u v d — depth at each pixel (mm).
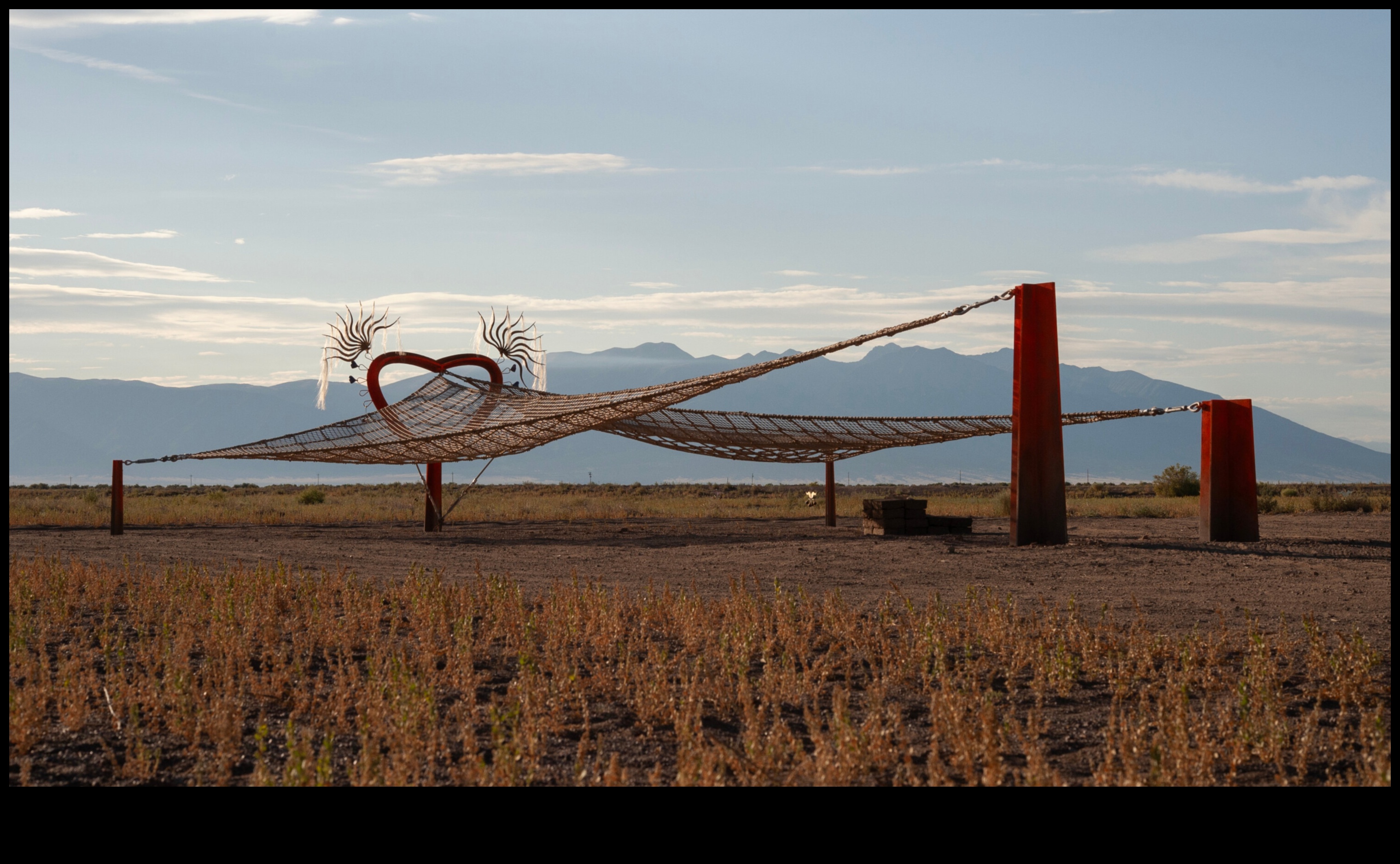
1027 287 18625
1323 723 6480
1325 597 12000
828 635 9773
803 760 5676
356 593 11875
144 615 10633
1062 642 8008
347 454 26953
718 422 27391
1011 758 5918
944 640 9320
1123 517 33281
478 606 11633
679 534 26016
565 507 41812
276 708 7242
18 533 26219
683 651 9086
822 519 34500
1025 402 18641
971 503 46281
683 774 5289
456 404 29422
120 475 25969
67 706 6836
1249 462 20406
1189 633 9555
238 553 19641
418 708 6184
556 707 6770
